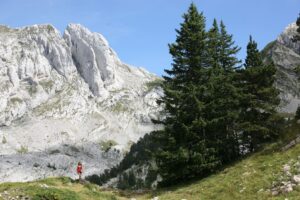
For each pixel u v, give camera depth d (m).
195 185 37.41
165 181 44.25
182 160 42.34
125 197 39.41
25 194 25.70
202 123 43.19
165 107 48.00
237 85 50.47
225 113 46.16
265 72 48.81
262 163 34.38
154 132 46.69
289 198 23.83
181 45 49.00
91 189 36.19
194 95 44.53
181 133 45.12
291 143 36.09
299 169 27.98
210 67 48.47
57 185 35.12
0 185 30.06
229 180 32.75
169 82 48.81
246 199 26.55
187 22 49.78
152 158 45.75
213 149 42.94
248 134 47.22
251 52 52.09
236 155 47.06
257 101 48.69
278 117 47.47
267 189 26.92
